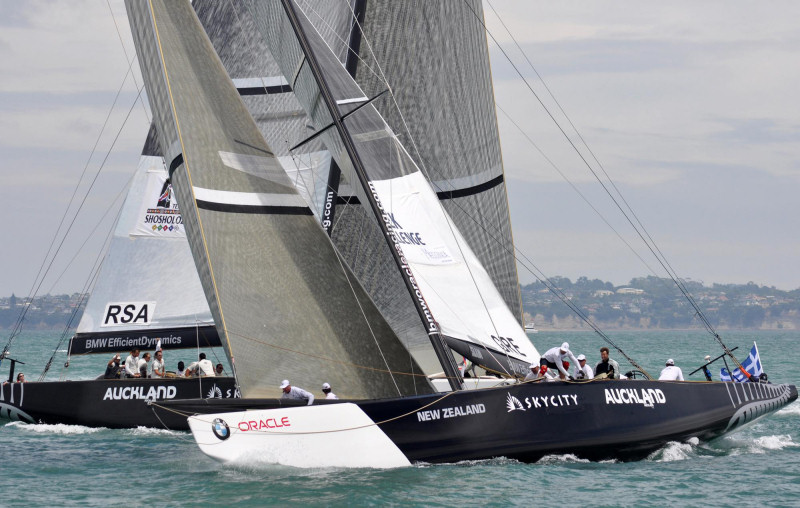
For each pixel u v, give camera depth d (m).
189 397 91.50
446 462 65.44
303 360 68.81
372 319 69.94
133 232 104.19
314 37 75.69
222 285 68.44
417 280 73.50
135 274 103.81
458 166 93.31
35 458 73.44
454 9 92.75
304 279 69.75
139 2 71.19
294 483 61.53
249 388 68.06
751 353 93.62
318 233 70.88
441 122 92.56
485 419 65.81
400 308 82.56
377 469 64.12
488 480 62.22
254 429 64.00
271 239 69.81
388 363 70.00
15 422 93.62
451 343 71.31
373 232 85.00
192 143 69.19
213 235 68.56
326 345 69.31
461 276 75.50
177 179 70.25
